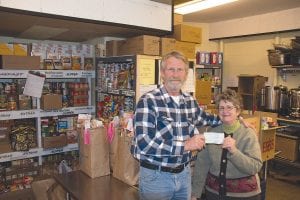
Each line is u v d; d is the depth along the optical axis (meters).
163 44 2.79
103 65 3.25
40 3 2.19
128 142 2.08
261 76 5.16
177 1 3.55
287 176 4.27
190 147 1.53
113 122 2.28
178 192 1.72
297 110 4.43
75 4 2.35
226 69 6.29
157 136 1.53
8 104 3.02
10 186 3.04
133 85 2.68
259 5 4.70
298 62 4.37
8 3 2.05
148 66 2.67
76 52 3.39
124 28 2.72
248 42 5.81
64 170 2.95
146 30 2.80
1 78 3.07
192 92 2.97
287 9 5.01
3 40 3.63
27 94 3.03
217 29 6.24
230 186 1.73
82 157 2.34
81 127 2.32
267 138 3.06
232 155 1.64
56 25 2.64
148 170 1.62
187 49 2.97
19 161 3.12
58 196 2.43
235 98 1.77
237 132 1.77
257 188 1.77
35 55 3.09
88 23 2.47
